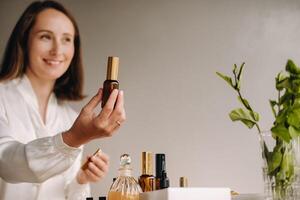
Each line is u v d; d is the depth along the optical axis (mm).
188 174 1904
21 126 1110
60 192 1134
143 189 1185
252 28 2119
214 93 2012
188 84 2016
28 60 1203
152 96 1987
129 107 1963
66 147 761
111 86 729
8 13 2080
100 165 980
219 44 2080
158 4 2111
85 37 2039
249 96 2018
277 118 821
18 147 812
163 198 706
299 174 805
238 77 915
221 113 1988
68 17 1244
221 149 1944
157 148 1925
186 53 2055
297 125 805
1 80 1173
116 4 2096
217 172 1918
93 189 1844
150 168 1221
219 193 711
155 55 2041
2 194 1086
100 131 706
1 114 1089
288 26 2145
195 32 2086
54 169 790
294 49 2115
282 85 844
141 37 2062
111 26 2066
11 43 1214
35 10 1215
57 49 1183
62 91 1291
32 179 819
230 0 2145
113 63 752
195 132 1956
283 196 801
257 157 1946
